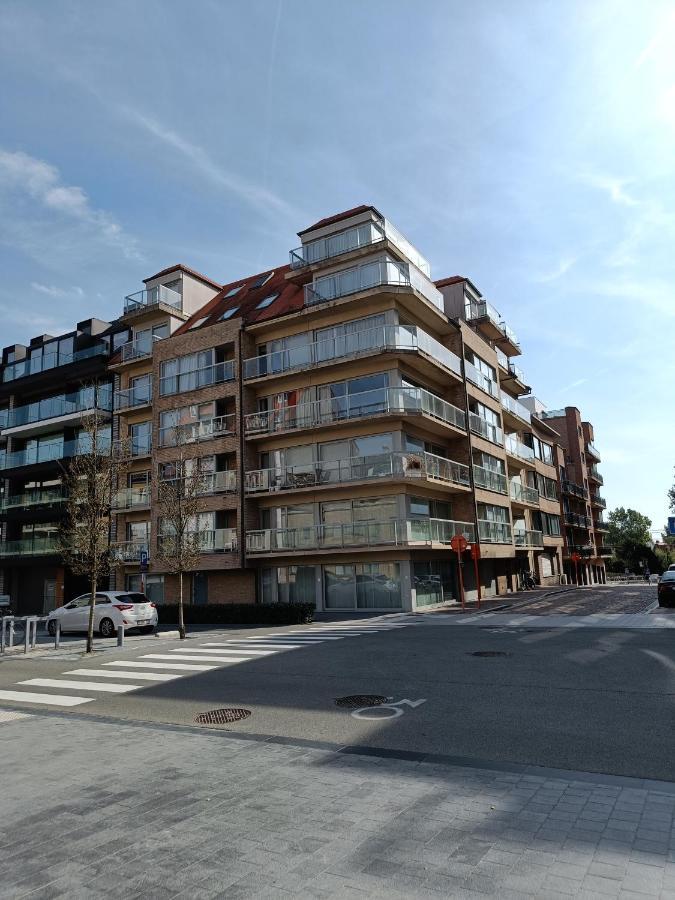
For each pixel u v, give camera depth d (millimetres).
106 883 3537
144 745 6602
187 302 33938
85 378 35844
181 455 26656
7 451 38406
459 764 5457
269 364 27203
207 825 4309
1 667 14039
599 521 69812
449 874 3469
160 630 21422
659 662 9945
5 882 3592
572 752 5703
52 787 5293
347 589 24750
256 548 26016
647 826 4020
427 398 25188
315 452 26078
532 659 10703
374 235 26219
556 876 3406
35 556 34000
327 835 4051
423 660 11188
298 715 7660
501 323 36281
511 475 38500
